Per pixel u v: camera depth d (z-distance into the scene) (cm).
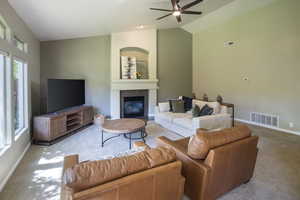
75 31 505
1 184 217
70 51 564
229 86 604
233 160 186
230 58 593
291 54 432
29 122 359
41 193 205
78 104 520
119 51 609
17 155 284
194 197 177
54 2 323
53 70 547
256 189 211
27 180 232
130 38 622
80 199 98
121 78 623
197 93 739
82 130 470
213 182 173
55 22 411
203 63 702
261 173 247
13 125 268
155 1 410
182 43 724
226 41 603
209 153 168
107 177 110
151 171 123
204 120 355
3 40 244
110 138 404
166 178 133
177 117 432
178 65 721
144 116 663
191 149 179
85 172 107
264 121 502
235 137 189
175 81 720
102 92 605
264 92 499
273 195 200
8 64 266
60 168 264
